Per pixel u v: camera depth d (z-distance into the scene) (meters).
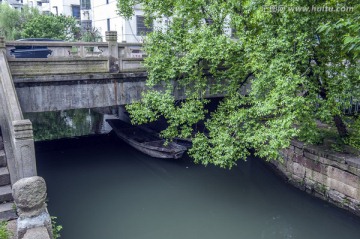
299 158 10.96
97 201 11.41
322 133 10.51
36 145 17.78
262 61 8.91
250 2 8.83
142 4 12.44
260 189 12.48
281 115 8.84
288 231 9.53
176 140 15.87
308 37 8.27
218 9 10.39
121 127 18.80
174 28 10.87
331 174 9.68
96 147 17.62
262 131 9.03
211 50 9.67
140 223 10.02
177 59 10.54
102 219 10.17
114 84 10.75
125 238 9.11
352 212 9.03
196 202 11.45
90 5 31.20
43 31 23.78
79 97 10.17
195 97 10.78
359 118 10.00
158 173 14.25
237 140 9.88
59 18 25.91
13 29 25.97
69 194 11.88
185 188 12.61
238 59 10.20
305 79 8.40
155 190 12.43
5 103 7.93
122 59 10.77
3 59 8.49
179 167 14.41
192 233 9.48
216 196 11.89
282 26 8.44
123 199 11.63
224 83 12.55
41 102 9.56
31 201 4.77
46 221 4.86
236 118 9.52
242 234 9.44
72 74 9.95
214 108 16.50
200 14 10.93
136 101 10.77
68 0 35.38
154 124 19.58
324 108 8.51
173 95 11.90
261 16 8.54
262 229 9.66
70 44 10.02
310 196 10.54
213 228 9.76
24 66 9.23
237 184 12.95
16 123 6.12
